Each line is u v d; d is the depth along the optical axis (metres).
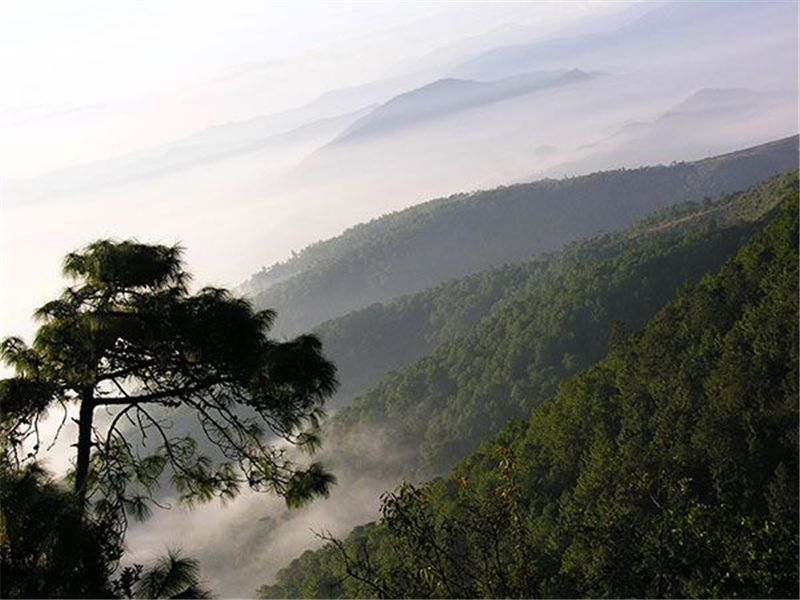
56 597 4.25
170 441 5.97
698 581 5.56
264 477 5.97
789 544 5.56
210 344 5.48
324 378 5.76
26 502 4.45
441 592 5.48
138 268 5.59
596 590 5.72
